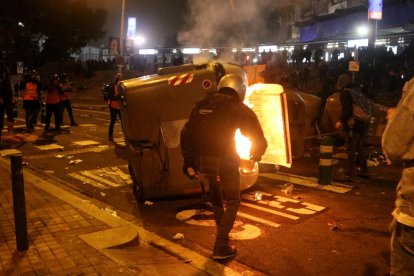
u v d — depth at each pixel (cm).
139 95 655
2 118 997
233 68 686
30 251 470
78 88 3916
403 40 2641
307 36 3441
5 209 611
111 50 2353
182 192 688
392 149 256
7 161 939
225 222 475
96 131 1515
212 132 455
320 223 602
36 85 1477
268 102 729
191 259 484
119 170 933
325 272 458
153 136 667
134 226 557
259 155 465
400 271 267
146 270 438
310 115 1139
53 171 929
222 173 462
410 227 258
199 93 666
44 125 1678
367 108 820
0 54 974
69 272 421
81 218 575
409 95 253
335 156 1069
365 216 629
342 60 2239
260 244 530
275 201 702
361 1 3195
